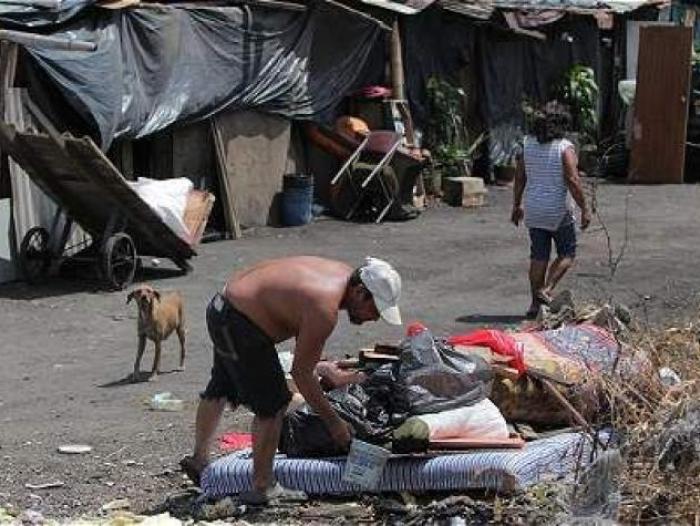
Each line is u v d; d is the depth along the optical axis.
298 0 26.50
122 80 21.58
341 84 27.83
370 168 26.52
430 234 25.25
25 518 9.88
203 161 24.62
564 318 13.04
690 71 33.22
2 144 18.81
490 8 31.22
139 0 22.48
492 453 9.98
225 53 24.31
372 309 9.34
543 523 9.16
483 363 10.46
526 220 16.75
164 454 11.59
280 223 26.23
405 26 29.61
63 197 19.73
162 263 21.77
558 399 10.74
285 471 10.06
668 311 17.52
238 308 9.53
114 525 9.47
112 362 15.21
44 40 19.02
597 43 37.88
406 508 9.73
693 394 9.77
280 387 9.72
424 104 30.56
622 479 9.16
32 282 19.98
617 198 30.47
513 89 34.06
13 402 13.42
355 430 10.05
